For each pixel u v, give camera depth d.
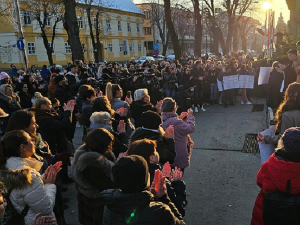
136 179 1.87
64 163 3.62
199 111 11.09
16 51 34.16
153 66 12.46
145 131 3.46
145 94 5.26
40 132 4.36
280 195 2.49
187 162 4.20
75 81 9.51
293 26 21.06
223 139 7.49
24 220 2.40
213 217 4.03
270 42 15.38
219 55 25.75
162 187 2.22
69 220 4.09
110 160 3.13
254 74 13.02
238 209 4.20
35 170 2.53
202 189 4.87
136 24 54.53
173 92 11.27
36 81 8.83
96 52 32.22
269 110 8.56
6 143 2.59
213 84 11.99
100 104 4.60
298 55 6.70
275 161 2.47
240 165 5.79
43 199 2.42
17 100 6.01
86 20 42.22
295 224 2.46
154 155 2.71
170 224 1.93
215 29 34.97
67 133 5.24
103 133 2.95
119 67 13.90
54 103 5.43
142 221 1.85
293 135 2.41
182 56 21.23
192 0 29.06
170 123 4.13
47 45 28.92
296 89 3.54
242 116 9.91
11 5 23.58
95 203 2.86
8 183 2.30
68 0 16.44
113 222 1.92
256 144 6.82
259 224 2.83
